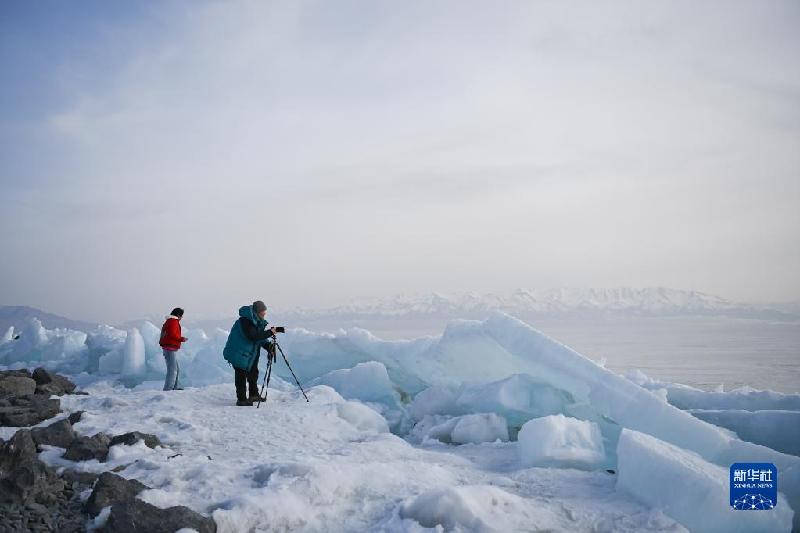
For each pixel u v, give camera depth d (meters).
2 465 3.94
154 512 3.45
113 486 3.79
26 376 9.12
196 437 5.93
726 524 3.76
